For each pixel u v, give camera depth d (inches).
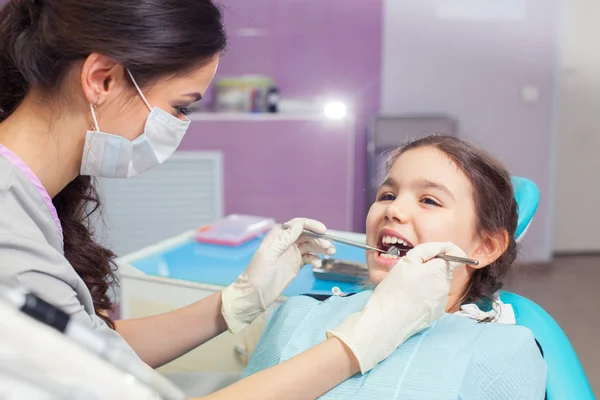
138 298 60.6
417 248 41.5
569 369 44.5
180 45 35.9
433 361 39.9
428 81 143.3
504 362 40.4
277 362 44.4
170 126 39.1
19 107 37.4
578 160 149.7
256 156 126.2
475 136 145.9
